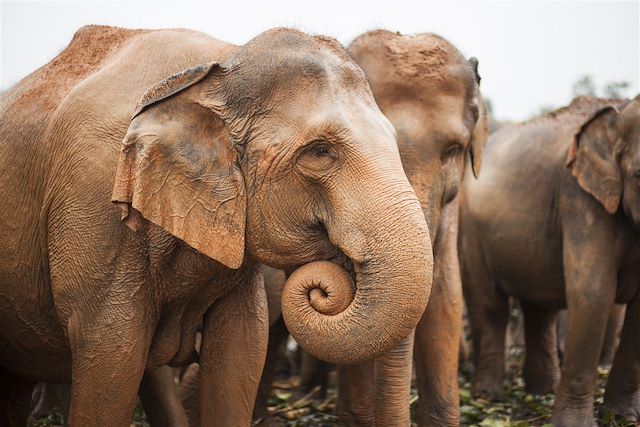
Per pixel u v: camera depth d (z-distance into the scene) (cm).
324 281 552
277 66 560
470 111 750
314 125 547
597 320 915
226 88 567
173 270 594
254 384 625
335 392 1073
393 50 745
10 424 735
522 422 860
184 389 819
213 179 563
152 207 560
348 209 541
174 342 620
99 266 582
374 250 533
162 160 562
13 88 682
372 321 534
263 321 626
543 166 1034
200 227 562
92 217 584
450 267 773
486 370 1088
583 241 940
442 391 767
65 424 725
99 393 584
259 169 559
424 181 717
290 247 565
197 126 568
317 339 548
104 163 586
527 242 1041
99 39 658
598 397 986
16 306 640
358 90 562
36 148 625
